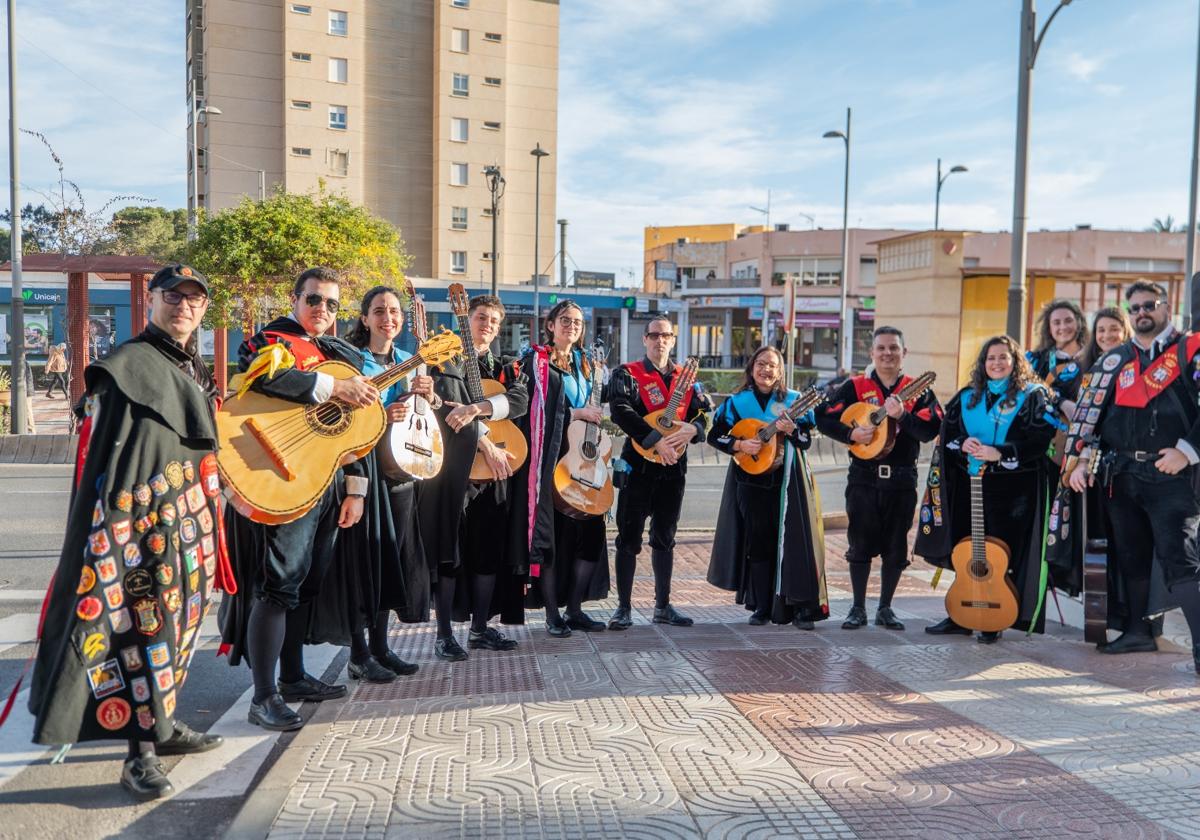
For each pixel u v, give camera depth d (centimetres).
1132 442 505
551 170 5247
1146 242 4916
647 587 751
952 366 2134
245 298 2114
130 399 320
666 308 4272
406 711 413
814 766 349
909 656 515
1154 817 310
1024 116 1055
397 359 482
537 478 529
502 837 293
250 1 4544
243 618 413
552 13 5206
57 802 329
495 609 540
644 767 347
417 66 4916
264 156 4619
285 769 344
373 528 445
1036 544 555
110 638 315
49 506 1065
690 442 584
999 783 336
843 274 3278
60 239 1764
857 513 595
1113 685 460
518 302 4041
